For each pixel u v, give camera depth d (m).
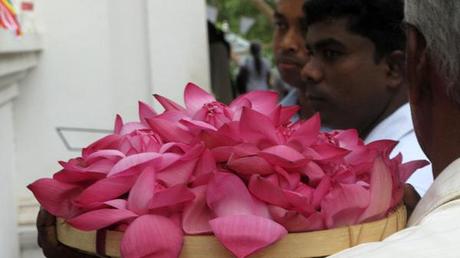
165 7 3.29
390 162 1.19
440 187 1.03
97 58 3.25
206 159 1.07
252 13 14.06
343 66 2.07
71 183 1.14
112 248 1.05
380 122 2.12
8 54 2.52
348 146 1.22
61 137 3.23
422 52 1.06
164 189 1.05
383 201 1.08
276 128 1.15
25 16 2.95
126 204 1.07
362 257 0.94
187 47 3.33
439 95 1.06
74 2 3.22
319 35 2.09
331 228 1.05
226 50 4.33
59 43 3.22
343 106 2.11
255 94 1.23
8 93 2.88
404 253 0.92
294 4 2.82
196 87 1.26
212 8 5.72
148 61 3.30
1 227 2.67
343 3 2.03
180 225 1.04
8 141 2.98
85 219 1.04
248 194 1.03
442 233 0.94
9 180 2.95
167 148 1.13
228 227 0.98
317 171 1.10
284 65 2.84
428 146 1.12
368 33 2.04
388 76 2.09
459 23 0.97
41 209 1.24
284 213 1.02
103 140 1.20
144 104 1.30
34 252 3.05
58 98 3.23
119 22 3.27
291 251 1.02
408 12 1.06
